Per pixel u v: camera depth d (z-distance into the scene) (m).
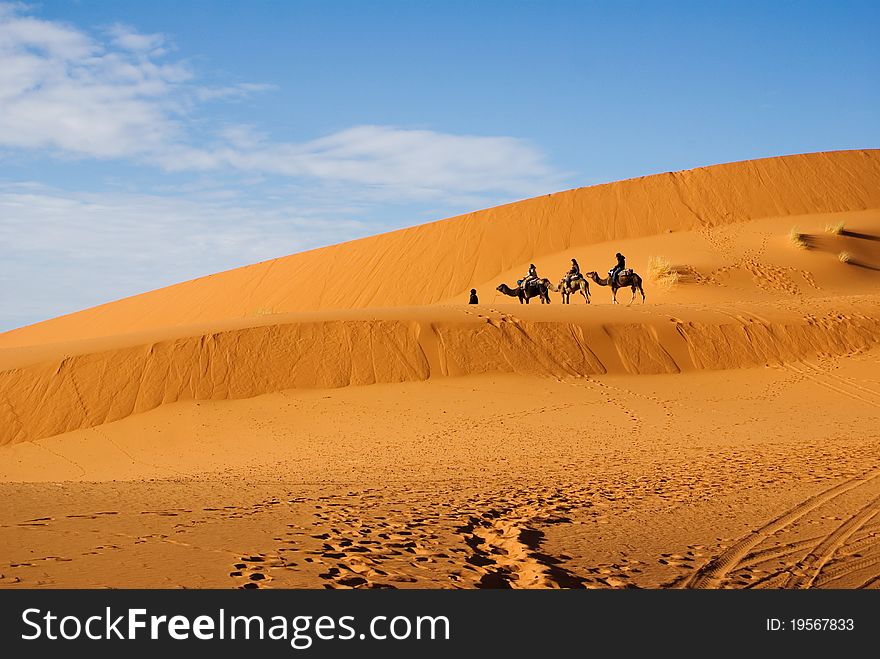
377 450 19.67
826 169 72.25
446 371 27.92
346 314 30.38
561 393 26.38
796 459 15.27
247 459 19.53
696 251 55.38
